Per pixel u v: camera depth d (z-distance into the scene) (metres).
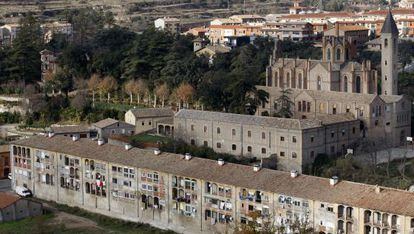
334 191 199.38
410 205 185.38
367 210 189.38
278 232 195.88
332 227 195.88
